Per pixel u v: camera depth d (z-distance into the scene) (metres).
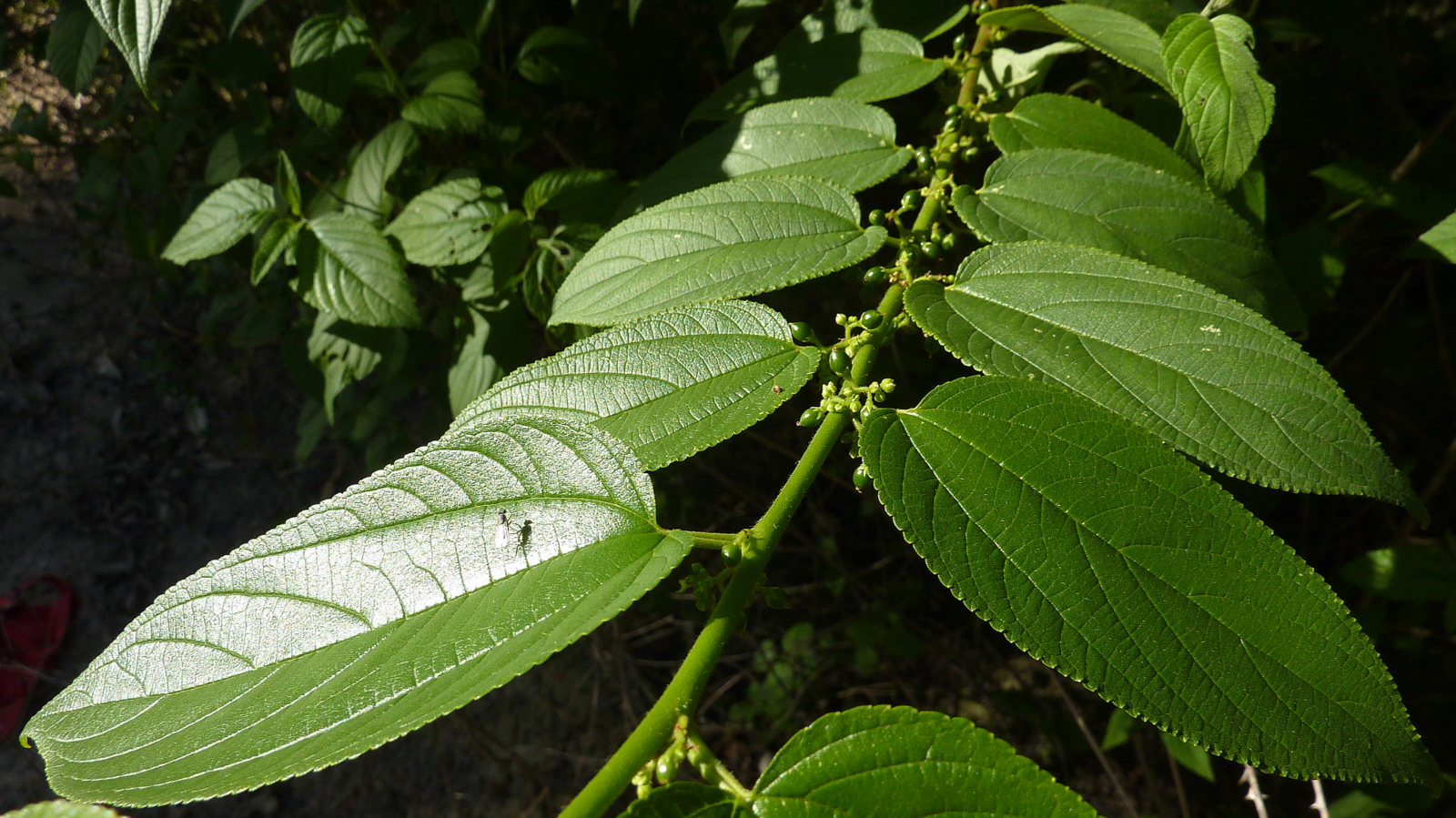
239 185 0.59
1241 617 0.32
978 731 0.31
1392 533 0.89
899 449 0.35
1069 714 1.00
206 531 1.35
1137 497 0.34
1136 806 0.96
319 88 0.62
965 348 0.37
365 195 0.67
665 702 0.31
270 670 0.33
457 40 0.71
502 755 1.14
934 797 0.31
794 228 0.41
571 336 0.59
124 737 0.32
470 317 0.64
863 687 1.07
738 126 0.47
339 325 0.65
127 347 1.44
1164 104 0.53
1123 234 0.41
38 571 1.32
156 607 0.34
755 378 0.37
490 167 0.77
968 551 0.33
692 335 0.38
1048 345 0.37
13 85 1.17
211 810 1.15
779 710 1.08
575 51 0.74
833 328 0.98
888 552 1.06
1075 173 0.42
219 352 1.40
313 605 0.33
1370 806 0.71
